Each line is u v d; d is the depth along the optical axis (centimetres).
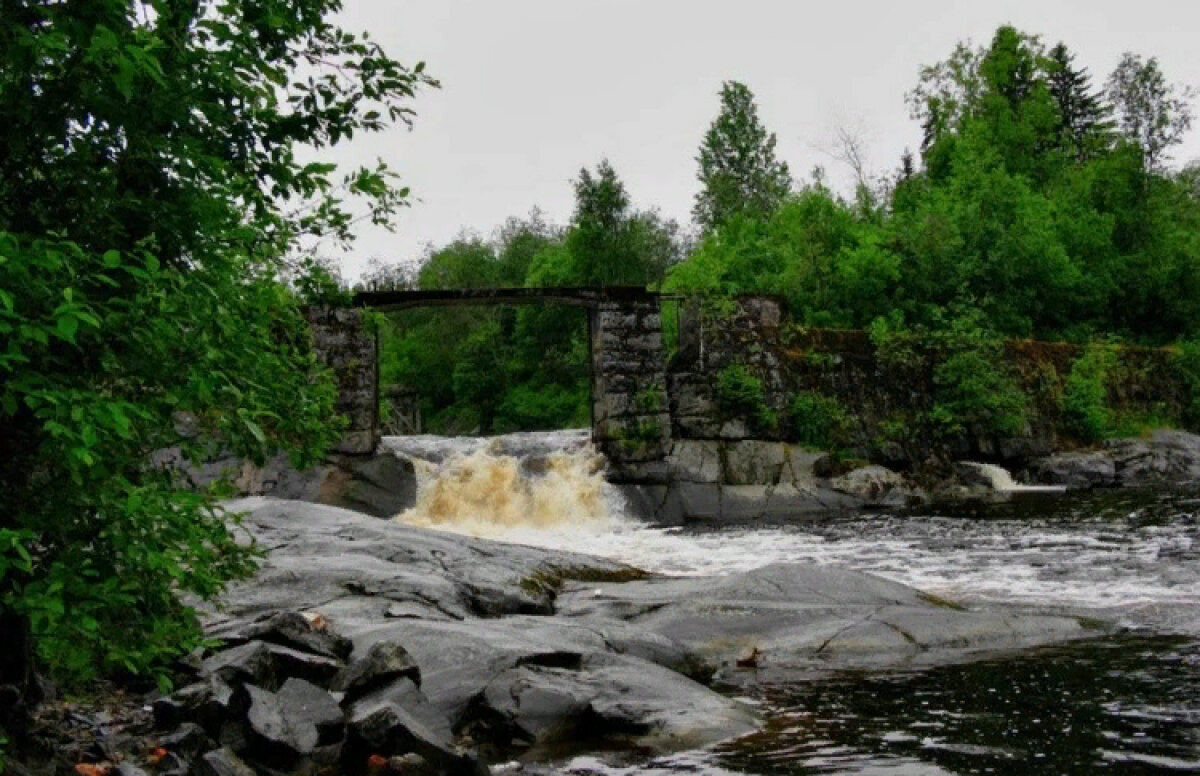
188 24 472
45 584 390
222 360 451
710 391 2727
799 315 3372
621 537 2175
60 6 385
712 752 629
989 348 3128
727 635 970
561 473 2578
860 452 2825
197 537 447
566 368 6047
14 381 357
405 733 584
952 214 3969
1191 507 2200
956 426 2944
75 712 625
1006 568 1422
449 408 6588
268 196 516
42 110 421
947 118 5612
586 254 5756
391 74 543
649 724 671
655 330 2675
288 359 529
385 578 1013
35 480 419
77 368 410
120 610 444
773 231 4138
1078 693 743
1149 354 3841
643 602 1062
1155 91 6406
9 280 352
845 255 3500
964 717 689
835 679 824
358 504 2358
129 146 444
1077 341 3928
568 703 679
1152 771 564
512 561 1235
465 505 2469
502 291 2583
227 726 587
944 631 955
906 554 1633
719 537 2069
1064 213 4481
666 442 2633
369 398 2456
